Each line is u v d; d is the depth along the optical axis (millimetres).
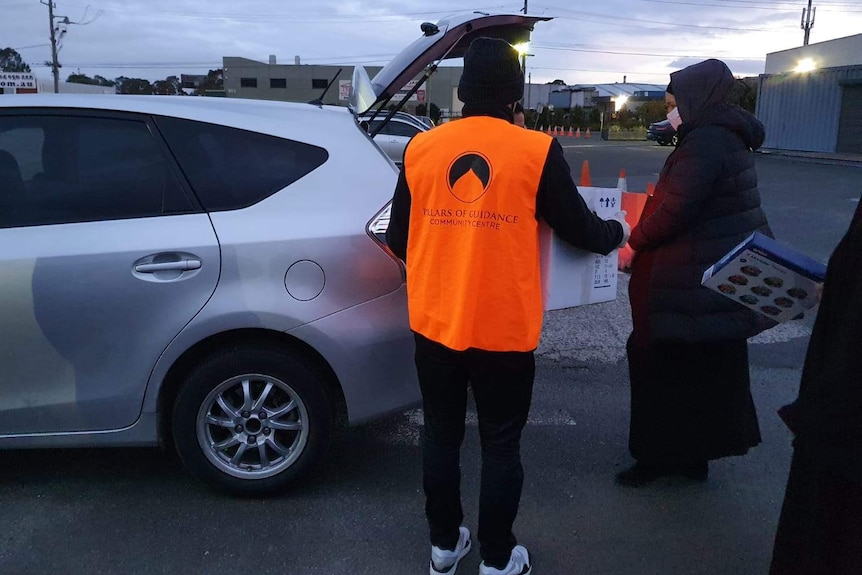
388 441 3785
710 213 2859
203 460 3078
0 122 3023
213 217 2957
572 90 68812
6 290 2850
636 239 2961
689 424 3127
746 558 2848
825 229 9828
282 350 3016
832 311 1944
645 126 46312
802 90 27672
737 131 2873
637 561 2818
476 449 3723
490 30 3986
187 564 2754
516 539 2816
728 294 2443
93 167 3006
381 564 2771
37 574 2688
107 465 3510
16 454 3627
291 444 3172
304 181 3066
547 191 2234
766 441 3844
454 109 50469
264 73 66000
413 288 2404
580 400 4324
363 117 3838
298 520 3045
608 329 5586
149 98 3146
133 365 2938
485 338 2273
